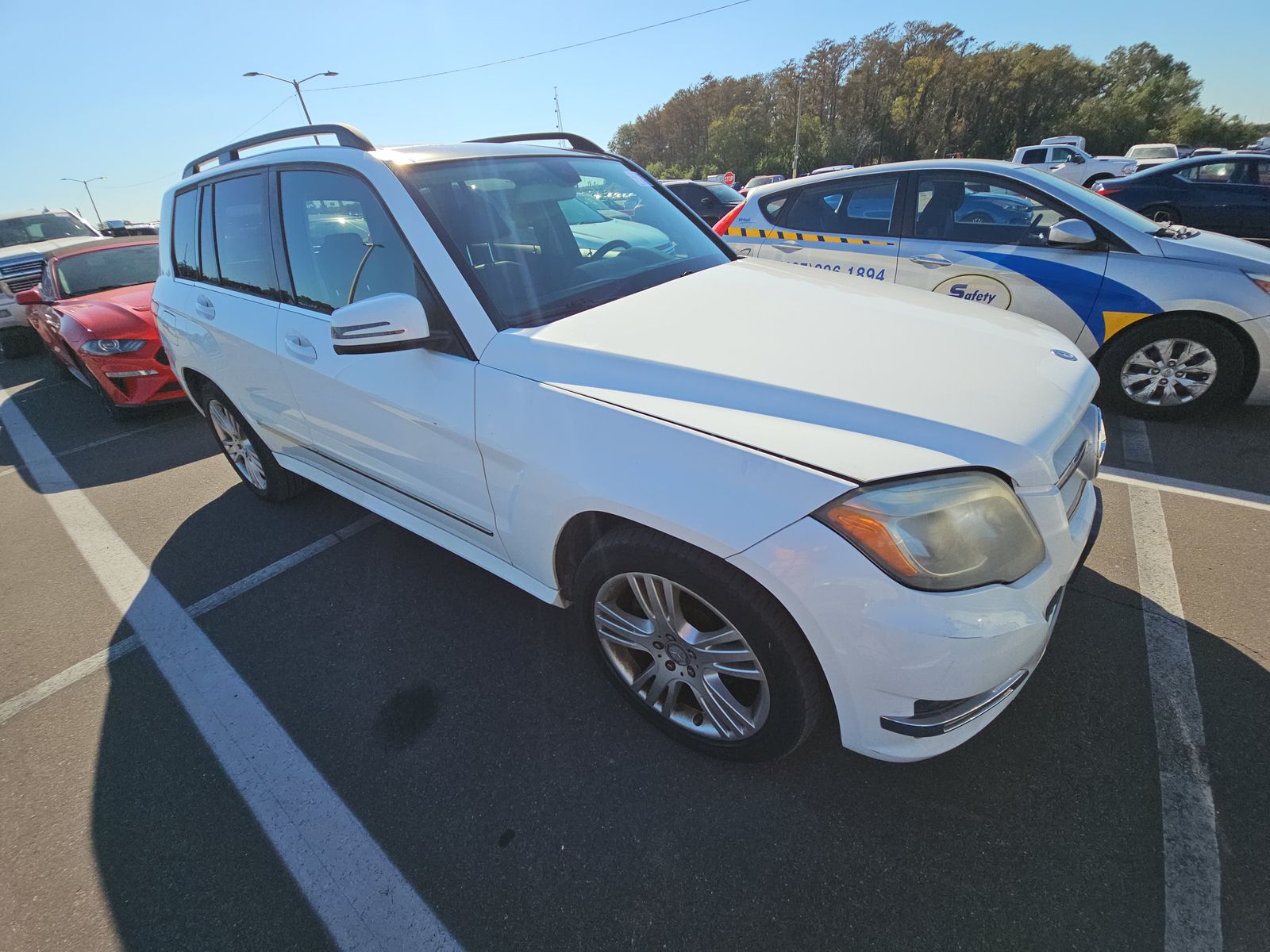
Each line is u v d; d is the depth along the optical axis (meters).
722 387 1.69
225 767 2.09
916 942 1.49
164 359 5.40
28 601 3.09
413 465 2.32
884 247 4.73
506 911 1.62
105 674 2.56
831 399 1.61
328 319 2.49
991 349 1.90
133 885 1.75
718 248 2.95
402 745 2.11
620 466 1.65
